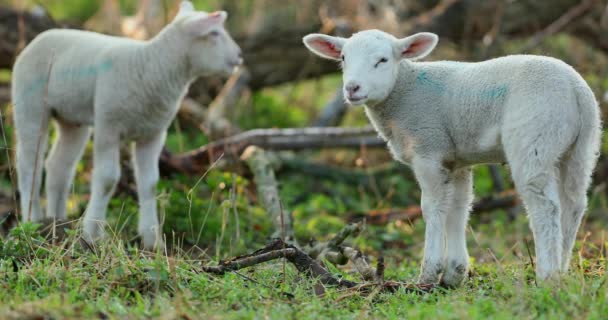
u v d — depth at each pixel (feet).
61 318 32.32
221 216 59.88
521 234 65.82
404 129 42.96
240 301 36.96
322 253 49.01
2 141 76.23
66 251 41.34
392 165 84.89
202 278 38.81
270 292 38.40
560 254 38.22
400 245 62.64
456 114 41.47
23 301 35.35
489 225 72.18
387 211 67.72
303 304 36.55
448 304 35.65
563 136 38.14
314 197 77.05
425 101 42.50
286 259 45.98
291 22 92.73
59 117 57.57
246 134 70.90
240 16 98.07
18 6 83.46
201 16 54.70
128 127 54.24
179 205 58.70
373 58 42.60
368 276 43.47
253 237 60.03
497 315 33.53
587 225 69.97
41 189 71.15
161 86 54.19
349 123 103.09
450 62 43.34
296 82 94.07
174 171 66.59
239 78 88.84
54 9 121.08
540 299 35.14
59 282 37.42
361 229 50.42
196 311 34.53
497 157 41.29
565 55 95.35
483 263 52.65
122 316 33.53
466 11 89.97
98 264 39.91
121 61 53.78
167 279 37.93
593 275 41.42
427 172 42.29
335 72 93.66
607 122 78.18
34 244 43.27
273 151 79.51
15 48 81.35
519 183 38.52
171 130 90.38
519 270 42.55
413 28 89.45
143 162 55.57
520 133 38.27
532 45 89.20
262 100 102.83
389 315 35.63
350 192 81.87
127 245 52.54
